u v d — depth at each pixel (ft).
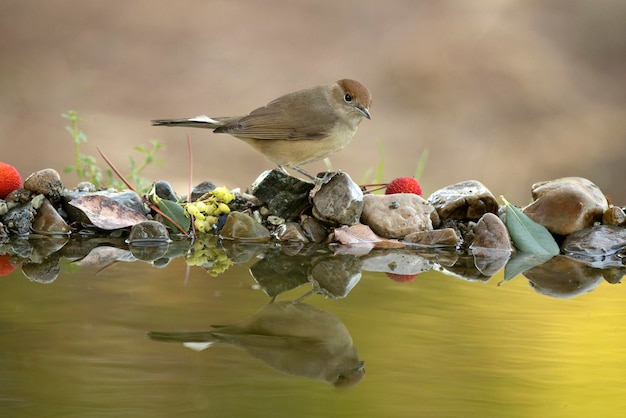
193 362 19.30
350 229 34.78
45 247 32.22
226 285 26.71
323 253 32.58
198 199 36.81
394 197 36.11
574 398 18.02
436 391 18.17
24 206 35.04
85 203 35.40
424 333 22.24
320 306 24.58
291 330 22.02
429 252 33.63
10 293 24.75
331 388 18.03
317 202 34.99
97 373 18.33
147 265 29.37
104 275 27.53
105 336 20.80
